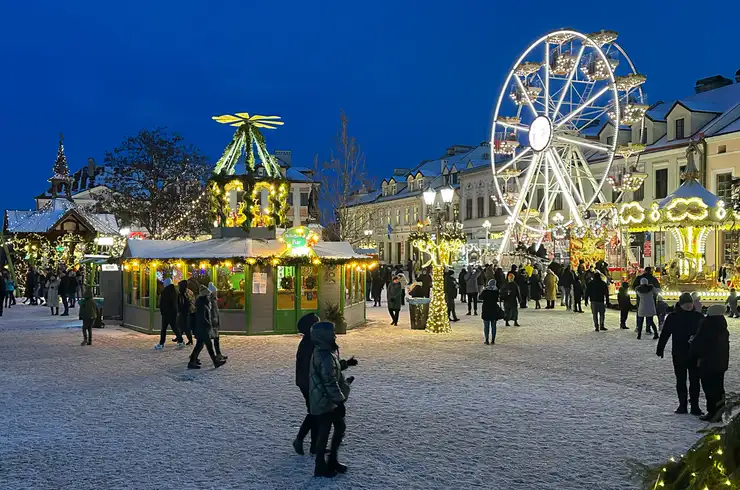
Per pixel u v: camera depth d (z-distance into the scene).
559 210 53.69
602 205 38.44
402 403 11.17
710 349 9.82
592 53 38.62
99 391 12.23
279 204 24.42
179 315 18.20
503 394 11.90
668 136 44.41
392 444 8.77
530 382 13.02
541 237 42.62
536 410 10.67
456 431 9.41
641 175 37.41
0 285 28.45
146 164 51.28
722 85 48.75
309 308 21.94
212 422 9.96
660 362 15.43
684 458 3.92
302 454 8.33
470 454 8.34
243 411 10.66
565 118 40.16
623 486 7.18
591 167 50.16
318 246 23.47
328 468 7.54
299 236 21.41
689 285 30.42
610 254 38.91
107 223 53.22
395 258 77.94
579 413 10.47
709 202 30.25
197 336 14.65
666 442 8.86
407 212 76.00
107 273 26.45
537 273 31.92
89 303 18.69
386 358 16.08
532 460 8.09
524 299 31.38
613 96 36.84
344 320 21.48
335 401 7.43
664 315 21.16
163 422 9.97
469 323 24.45
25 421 10.05
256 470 7.75
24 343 19.17
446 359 15.92
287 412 10.58
